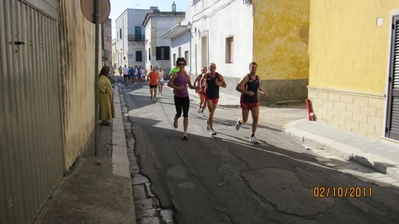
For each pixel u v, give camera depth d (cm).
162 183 586
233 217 457
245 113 860
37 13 434
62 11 559
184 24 2895
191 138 908
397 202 508
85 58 808
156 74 1870
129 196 504
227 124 1112
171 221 454
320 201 508
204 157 734
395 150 739
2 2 329
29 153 392
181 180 599
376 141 818
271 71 1602
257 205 494
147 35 4862
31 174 396
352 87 916
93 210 445
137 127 1066
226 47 1950
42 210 429
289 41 1606
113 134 920
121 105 1673
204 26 2341
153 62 4484
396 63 766
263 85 1599
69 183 524
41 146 437
